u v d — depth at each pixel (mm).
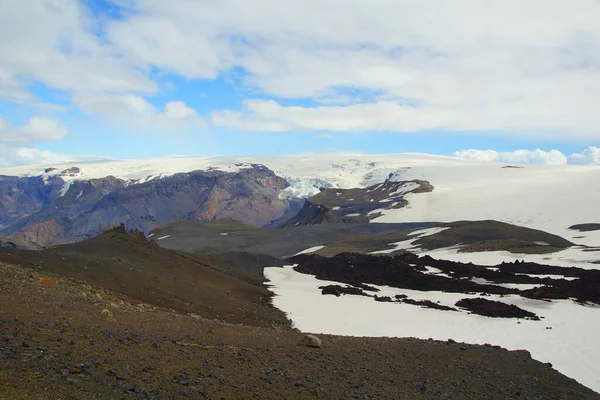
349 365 18422
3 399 9430
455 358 22484
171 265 49000
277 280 84000
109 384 11523
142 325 19156
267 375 15094
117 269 36188
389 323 43281
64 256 34406
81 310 19344
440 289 71812
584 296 58656
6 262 27703
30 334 14117
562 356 32625
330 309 50438
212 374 14031
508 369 22141
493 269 84188
